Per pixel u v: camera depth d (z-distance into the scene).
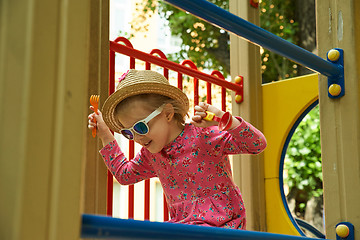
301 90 3.13
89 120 2.08
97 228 0.90
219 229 1.22
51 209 0.79
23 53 0.79
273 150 3.16
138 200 7.33
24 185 0.76
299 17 7.30
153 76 2.08
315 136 6.59
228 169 2.07
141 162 2.15
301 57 1.86
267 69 7.36
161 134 2.01
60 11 0.84
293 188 6.86
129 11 9.07
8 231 0.75
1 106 0.79
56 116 0.81
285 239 1.48
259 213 3.07
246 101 3.17
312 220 6.75
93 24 2.15
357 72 2.02
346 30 2.07
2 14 0.82
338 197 1.98
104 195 2.16
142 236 0.99
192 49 7.36
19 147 0.77
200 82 7.15
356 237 1.91
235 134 1.82
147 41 8.41
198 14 1.51
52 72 0.82
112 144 2.14
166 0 1.40
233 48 3.29
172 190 2.07
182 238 1.09
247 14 3.24
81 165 0.83
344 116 2.01
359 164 1.95
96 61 2.15
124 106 2.00
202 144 2.02
